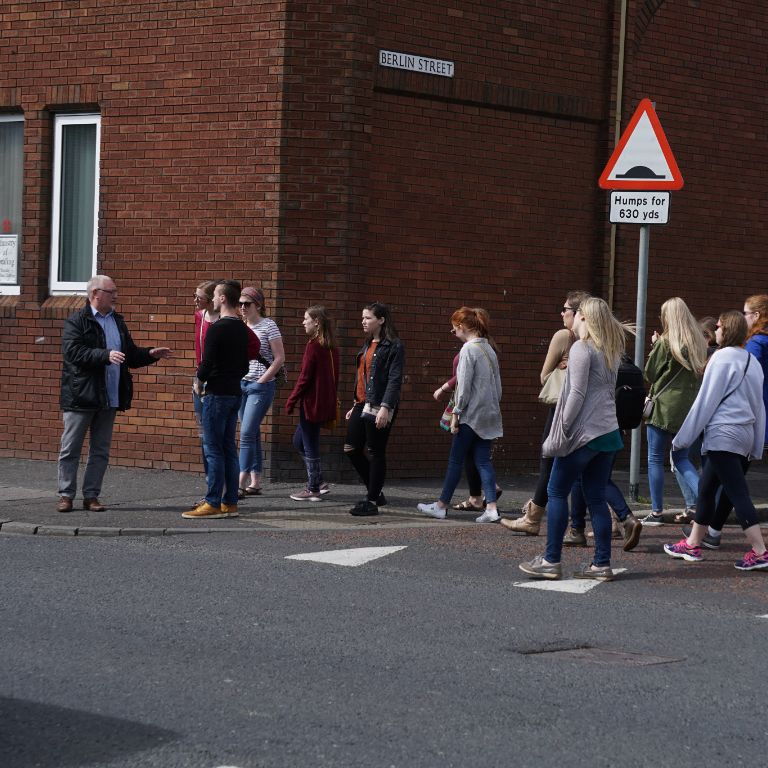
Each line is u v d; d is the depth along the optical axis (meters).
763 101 24.27
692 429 13.47
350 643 9.72
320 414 17.45
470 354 16.48
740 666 9.36
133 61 20.50
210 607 10.83
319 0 19.39
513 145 21.23
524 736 7.53
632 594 12.09
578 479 14.20
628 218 17.28
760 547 13.29
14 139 22.11
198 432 20.17
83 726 7.53
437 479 20.56
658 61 22.89
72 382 16.08
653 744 7.46
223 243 19.89
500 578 12.68
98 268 20.84
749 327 14.62
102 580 11.88
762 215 24.34
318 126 19.47
